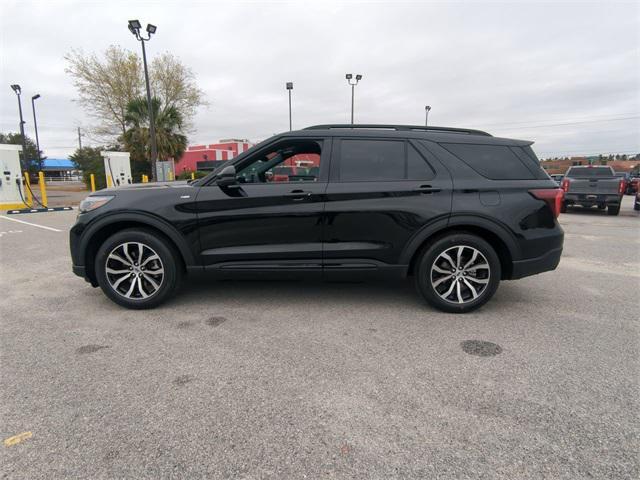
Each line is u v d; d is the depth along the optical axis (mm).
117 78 29047
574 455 1930
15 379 2621
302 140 3879
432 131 4020
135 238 3791
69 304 4098
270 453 1951
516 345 3143
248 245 3811
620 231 9547
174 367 2787
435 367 2785
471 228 3834
